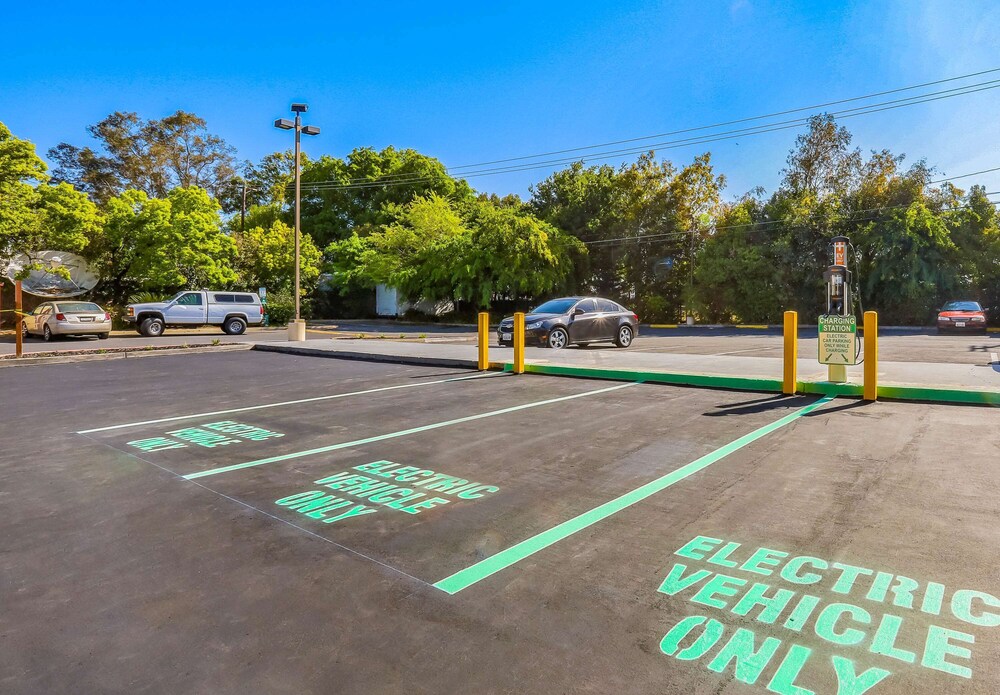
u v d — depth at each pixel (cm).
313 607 283
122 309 2977
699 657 237
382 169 4891
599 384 986
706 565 318
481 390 936
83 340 2144
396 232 3859
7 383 1097
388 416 739
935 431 606
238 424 705
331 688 222
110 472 511
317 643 253
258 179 5519
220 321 2572
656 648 244
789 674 225
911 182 2980
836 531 357
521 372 1156
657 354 1372
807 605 274
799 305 3195
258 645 252
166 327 2616
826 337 841
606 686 221
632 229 3828
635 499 423
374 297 4231
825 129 3397
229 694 220
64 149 4475
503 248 3494
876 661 231
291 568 325
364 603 286
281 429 675
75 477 496
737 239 3316
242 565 329
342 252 4069
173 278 3008
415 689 221
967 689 213
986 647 238
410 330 3050
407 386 996
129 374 1226
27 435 657
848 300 848
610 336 1692
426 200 4144
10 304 2761
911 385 802
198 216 3047
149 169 4703
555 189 4431
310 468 516
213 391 975
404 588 301
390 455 554
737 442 577
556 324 1578
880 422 653
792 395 840
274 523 391
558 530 372
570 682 223
